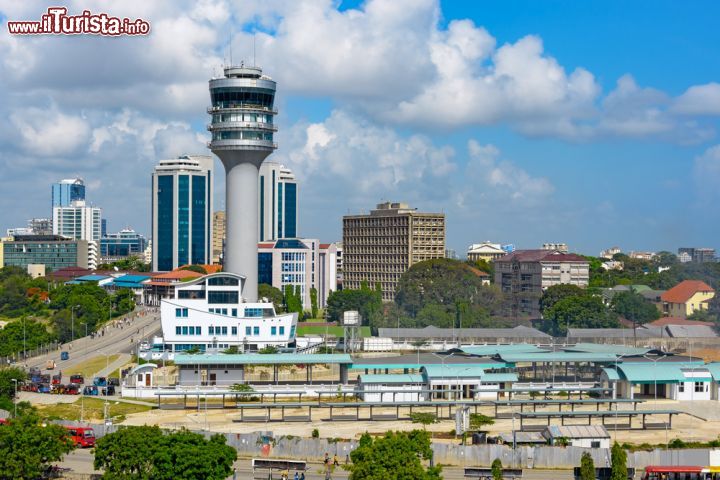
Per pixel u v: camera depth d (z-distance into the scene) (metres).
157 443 153.75
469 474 165.62
